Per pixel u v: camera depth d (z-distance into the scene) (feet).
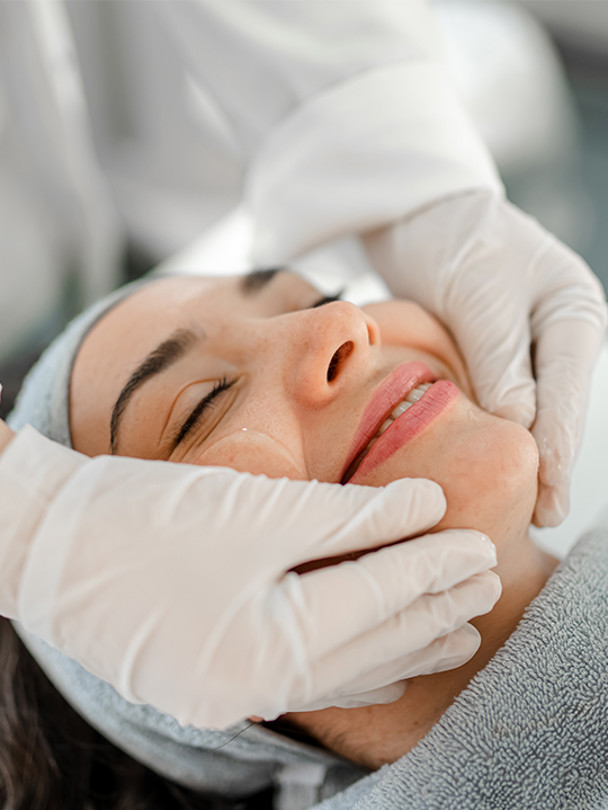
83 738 3.23
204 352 2.57
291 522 1.99
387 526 2.00
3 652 3.18
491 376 2.90
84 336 2.81
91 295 6.50
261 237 4.20
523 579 2.47
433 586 2.02
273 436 2.32
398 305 2.90
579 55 7.86
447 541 2.05
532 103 5.65
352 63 3.75
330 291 4.81
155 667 1.88
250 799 3.35
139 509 1.95
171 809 3.23
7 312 5.76
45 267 5.98
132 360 2.57
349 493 2.07
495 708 2.18
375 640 1.97
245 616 1.88
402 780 2.23
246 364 2.52
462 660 2.17
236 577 1.91
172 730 2.76
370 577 1.95
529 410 2.71
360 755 2.67
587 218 6.59
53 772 3.11
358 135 3.71
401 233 3.63
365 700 2.21
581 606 2.30
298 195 3.87
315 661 1.90
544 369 2.90
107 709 2.81
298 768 3.00
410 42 3.83
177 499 1.98
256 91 3.96
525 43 5.97
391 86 3.72
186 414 2.42
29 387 2.96
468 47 5.69
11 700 3.14
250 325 2.58
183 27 3.92
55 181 5.79
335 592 1.92
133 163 6.98
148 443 2.47
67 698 3.03
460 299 3.22
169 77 6.21
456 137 3.69
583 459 4.08
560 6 7.59
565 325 2.99
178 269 5.16
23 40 5.02
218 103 4.19
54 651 2.77
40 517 1.95
